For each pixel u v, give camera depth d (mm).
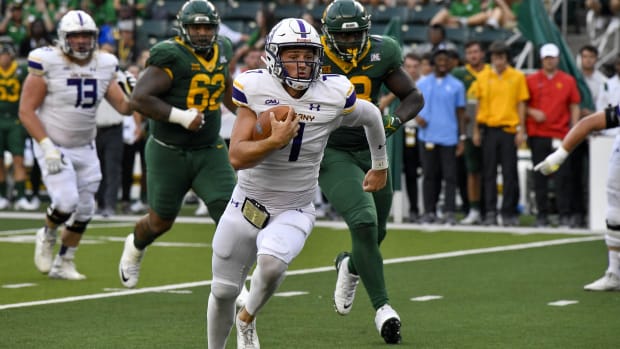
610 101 47500
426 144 49250
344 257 24859
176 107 27312
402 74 24578
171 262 37156
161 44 26984
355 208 23078
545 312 26859
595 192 48406
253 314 19859
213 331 19875
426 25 65500
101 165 53812
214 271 19531
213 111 27688
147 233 28797
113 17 63969
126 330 24328
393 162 51031
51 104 31234
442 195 56969
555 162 27047
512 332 24141
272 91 18562
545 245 42125
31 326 24750
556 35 52469
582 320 25656
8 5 69500
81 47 30828
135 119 54406
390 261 37344
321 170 23984
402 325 25094
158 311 26953
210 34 26984
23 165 57031
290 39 18188
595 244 42375
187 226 49562
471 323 25344
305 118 18703
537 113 48062
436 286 31453
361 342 23016
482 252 39969
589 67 50500
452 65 50562
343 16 23297
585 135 26703
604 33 65375
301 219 19266
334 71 24094
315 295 29672
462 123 49250
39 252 32906
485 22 63438
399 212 51281
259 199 19250
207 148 27875
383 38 24469
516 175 48906
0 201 57875
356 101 19234
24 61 60312
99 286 31344
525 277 33281
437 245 42312
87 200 32219
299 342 22984
